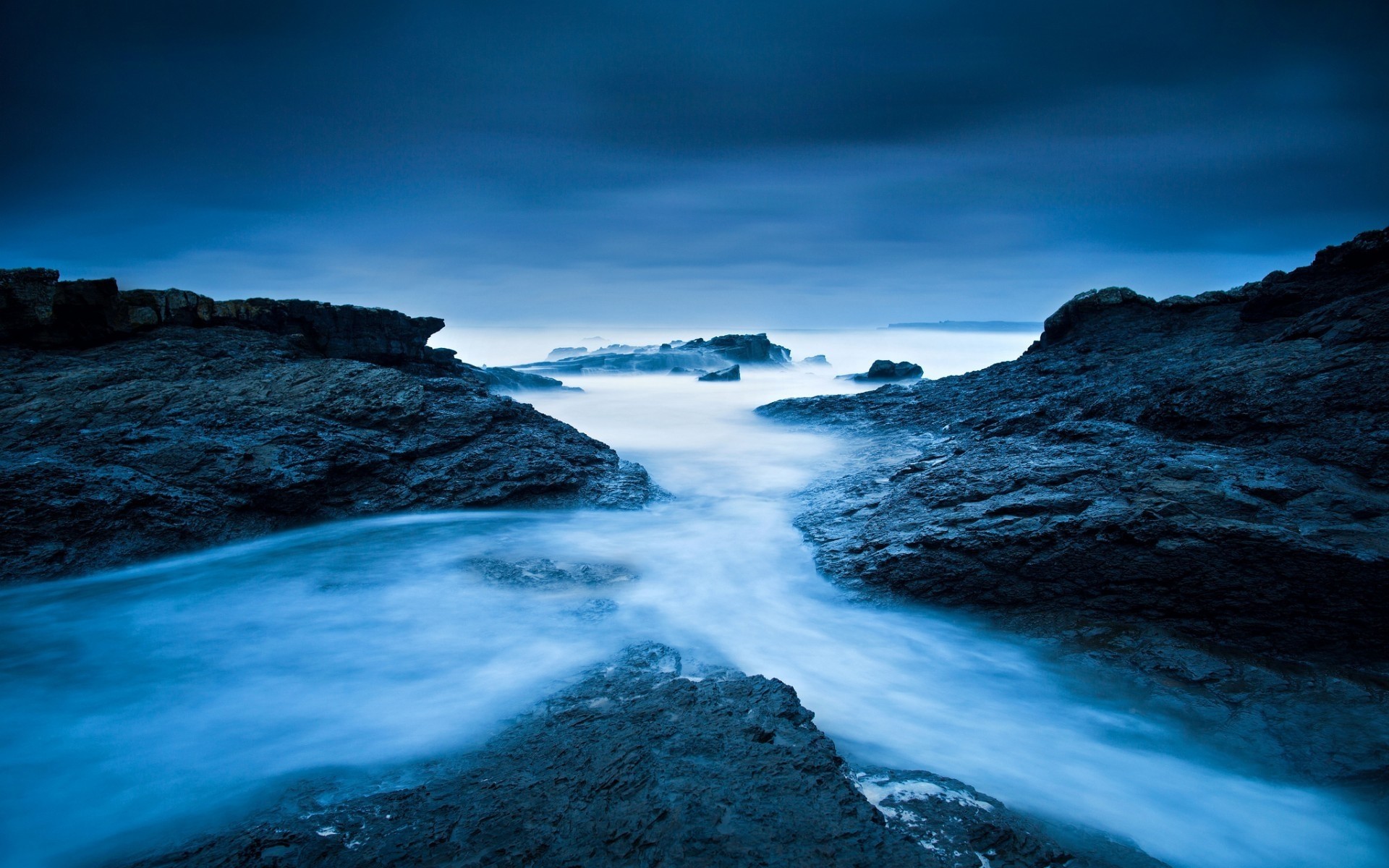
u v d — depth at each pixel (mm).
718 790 4699
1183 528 7805
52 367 12430
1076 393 15211
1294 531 7480
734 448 18469
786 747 5242
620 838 4254
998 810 5125
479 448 13328
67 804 5207
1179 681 6961
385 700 6672
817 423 20766
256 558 10102
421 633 8039
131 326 13812
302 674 7137
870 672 7484
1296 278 15438
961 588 8609
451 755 5770
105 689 6824
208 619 8289
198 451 11031
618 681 6934
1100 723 6559
